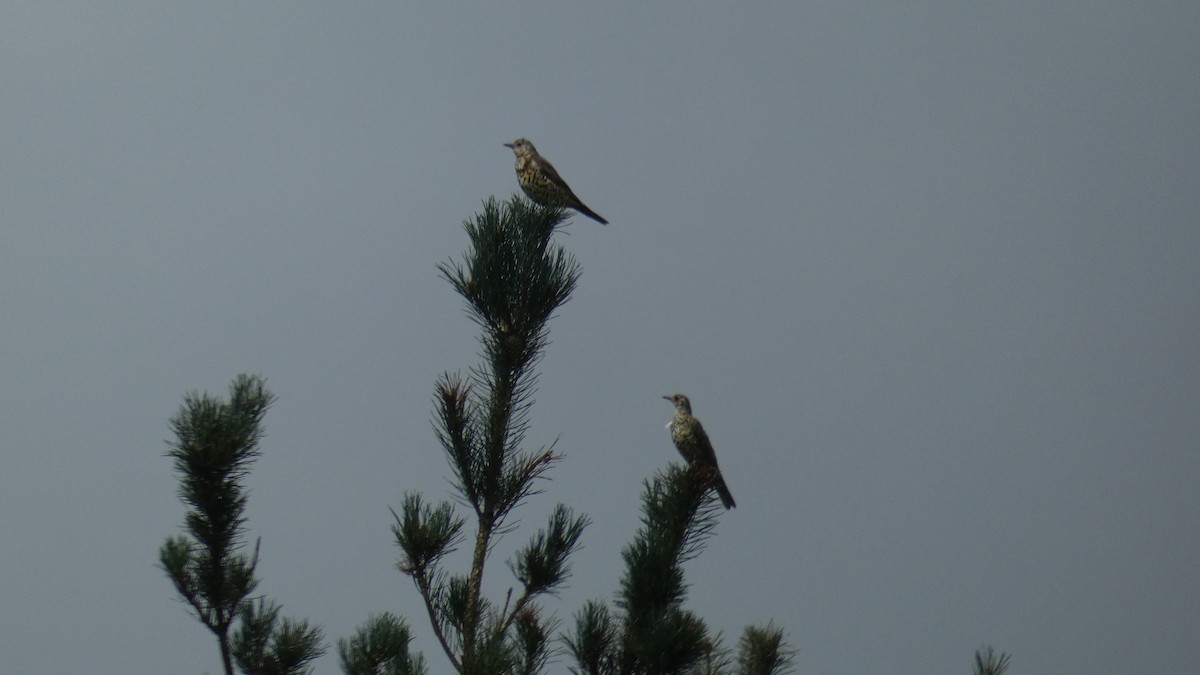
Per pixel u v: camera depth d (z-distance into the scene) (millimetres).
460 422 11719
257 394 11617
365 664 11172
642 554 11367
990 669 10922
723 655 11445
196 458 10875
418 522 11438
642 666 10758
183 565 11055
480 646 10578
